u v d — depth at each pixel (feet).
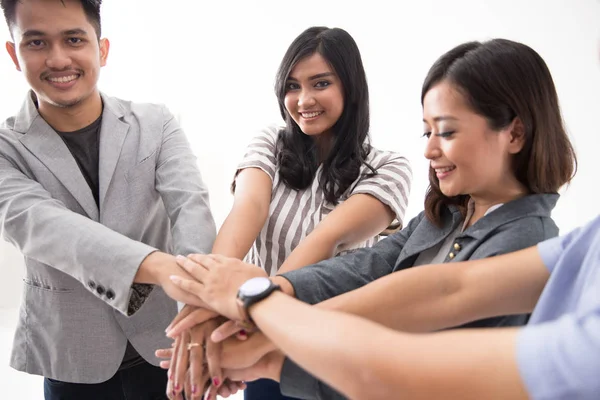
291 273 3.65
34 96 4.60
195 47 11.65
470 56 2.98
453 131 3.00
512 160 3.13
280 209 4.75
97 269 3.94
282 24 11.21
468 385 1.73
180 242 4.27
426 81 3.15
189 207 4.47
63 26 4.02
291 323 2.34
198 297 3.59
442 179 3.20
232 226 4.37
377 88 10.70
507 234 3.06
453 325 2.97
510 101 2.92
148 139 4.77
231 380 3.67
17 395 8.33
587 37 9.48
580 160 9.75
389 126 10.73
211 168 11.82
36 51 4.08
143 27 11.72
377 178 4.57
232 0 11.37
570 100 9.68
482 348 1.75
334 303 3.06
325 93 4.56
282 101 4.81
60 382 4.67
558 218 10.03
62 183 4.42
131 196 4.62
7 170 4.39
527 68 2.97
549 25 9.67
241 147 11.69
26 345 4.65
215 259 3.69
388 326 3.02
